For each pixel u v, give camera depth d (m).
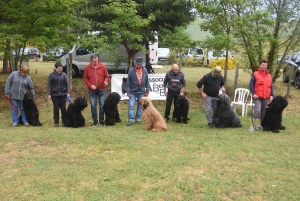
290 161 5.96
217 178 5.11
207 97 8.46
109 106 8.59
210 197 4.50
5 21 11.70
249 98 12.55
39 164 5.64
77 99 8.33
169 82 9.15
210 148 6.64
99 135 7.48
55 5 11.52
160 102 11.98
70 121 8.48
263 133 8.02
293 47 13.29
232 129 8.35
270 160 6.00
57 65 8.26
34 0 11.74
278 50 13.36
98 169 5.40
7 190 4.64
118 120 9.09
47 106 11.17
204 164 5.70
